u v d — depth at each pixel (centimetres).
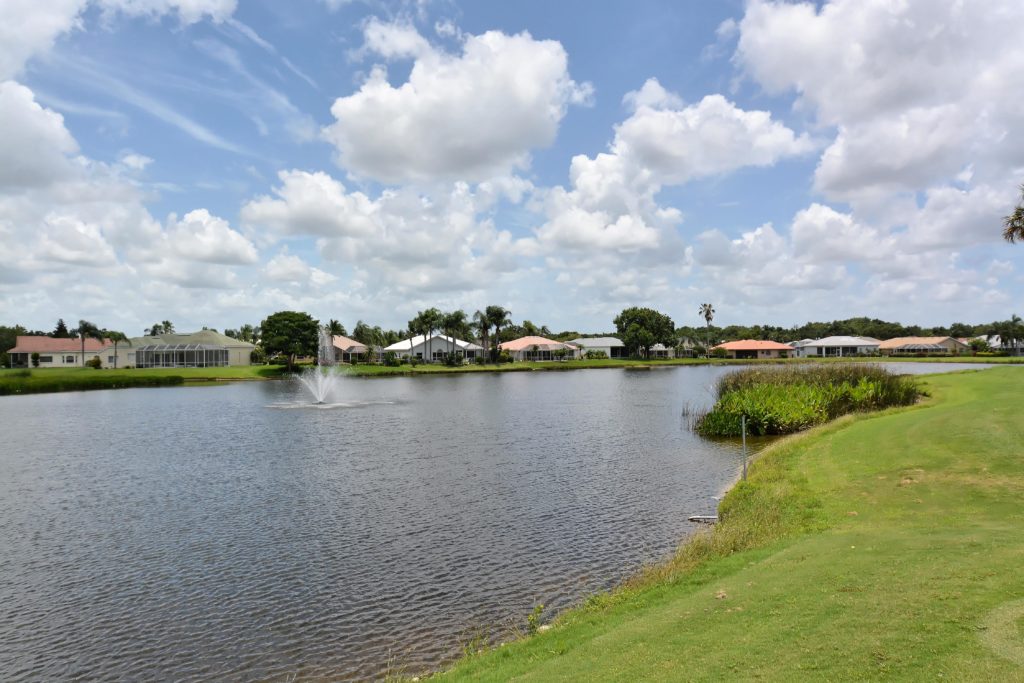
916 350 16762
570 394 7106
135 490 2588
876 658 766
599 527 2003
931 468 1998
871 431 2848
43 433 4312
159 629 1366
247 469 3003
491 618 1378
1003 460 1964
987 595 923
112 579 1638
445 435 4038
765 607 1017
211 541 1927
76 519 2172
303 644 1288
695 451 3312
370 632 1330
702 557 1490
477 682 954
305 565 1716
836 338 18038
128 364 13825
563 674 883
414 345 15112
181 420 5022
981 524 1422
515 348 15500
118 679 1179
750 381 5138
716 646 885
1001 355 15575
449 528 2020
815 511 1775
